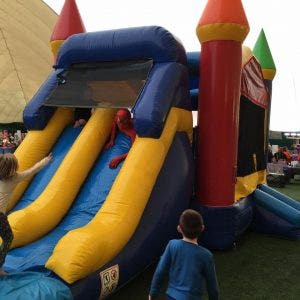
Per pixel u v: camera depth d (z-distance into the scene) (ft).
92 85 15.60
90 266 10.16
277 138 75.92
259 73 21.16
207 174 16.34
